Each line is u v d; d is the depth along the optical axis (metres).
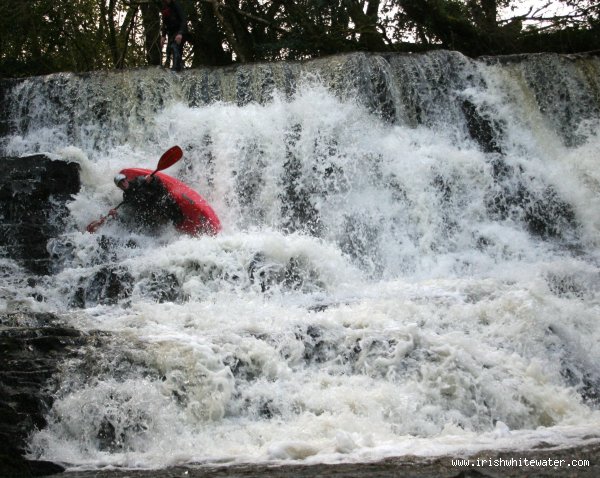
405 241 12.66
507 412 6.81
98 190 12.60
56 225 11.85
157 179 11.88
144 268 9.84
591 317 8.88
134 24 23.83
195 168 13.32
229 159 13.16
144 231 11.79
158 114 13.95
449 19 19.61
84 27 22.81
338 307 8.76
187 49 23.73
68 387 6.08
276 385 6.63
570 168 13.98
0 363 6.10
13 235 11.18
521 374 7.21
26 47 22.03
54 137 14.01
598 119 14.84
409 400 6.52
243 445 5.73
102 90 14.11
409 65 14.47
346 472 4.69
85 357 6.34
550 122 14.82
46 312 8.10
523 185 13.45
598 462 4.80
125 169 12.21
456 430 6.24
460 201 13.06
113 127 13.95
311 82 14.11
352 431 6.05
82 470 5.08
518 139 14.48
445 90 14.58
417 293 9.57
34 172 11.96
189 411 6.16
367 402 6.41
